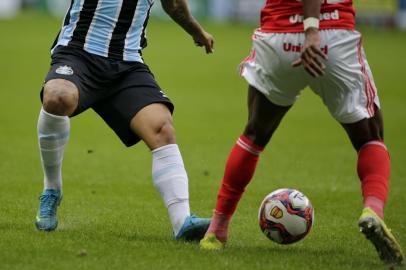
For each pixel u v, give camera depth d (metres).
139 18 18.39
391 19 111.75
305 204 16.98
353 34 15.95
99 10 17.97
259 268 15.13
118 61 18.06
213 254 16.06
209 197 24.30
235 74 66.69
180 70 67.75
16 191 24.05
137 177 27.62
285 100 16.38
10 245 16.28
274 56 15.91
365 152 16.38
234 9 114.88
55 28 98.12
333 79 15.91
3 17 109.94
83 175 27.56
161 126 17.55
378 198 15.91
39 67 65.69
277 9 15.91
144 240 17.34
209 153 33.22
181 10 18.97
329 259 16.14
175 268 14.91
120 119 17.80
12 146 32.94
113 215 21.00
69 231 18.09
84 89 17.56
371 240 15.42
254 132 16.73
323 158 32.78
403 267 15.45
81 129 39.31
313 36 15.14
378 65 76.44
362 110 15.97
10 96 50.19
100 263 15.06
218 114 46.12
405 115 48.19
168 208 17.41
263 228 17.14
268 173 29.00
